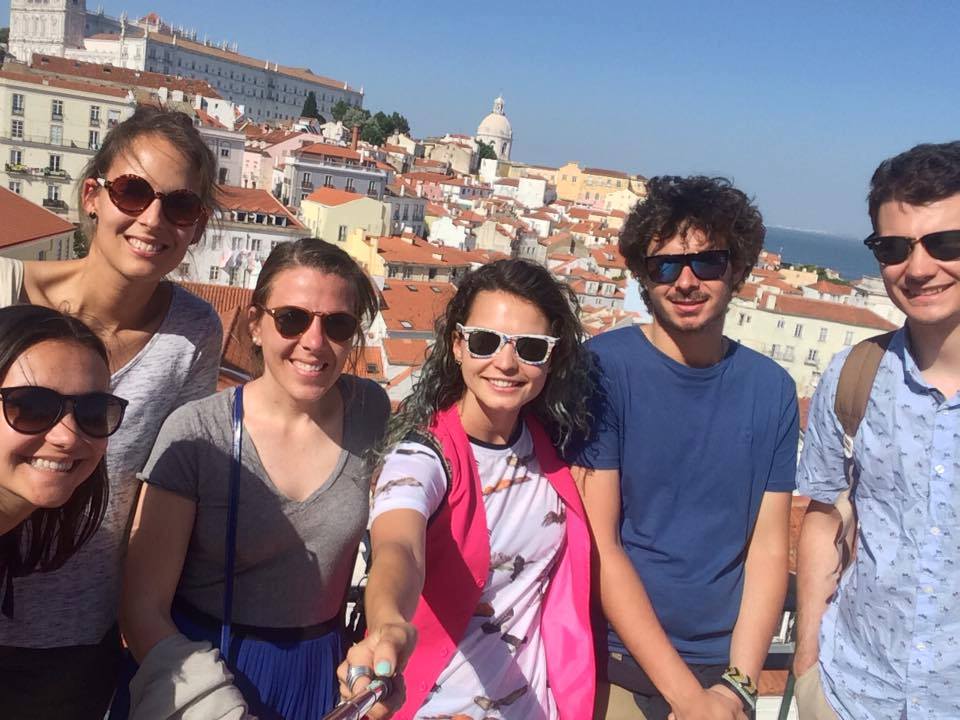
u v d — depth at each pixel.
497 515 1.22
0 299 1.34
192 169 1.39
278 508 1.24
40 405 1.03
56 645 1.28
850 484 1.35
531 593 1.24
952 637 1.22
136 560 1.21
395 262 26.30
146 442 1.37
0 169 26.34
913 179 1.18
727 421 1.33
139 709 1.12
